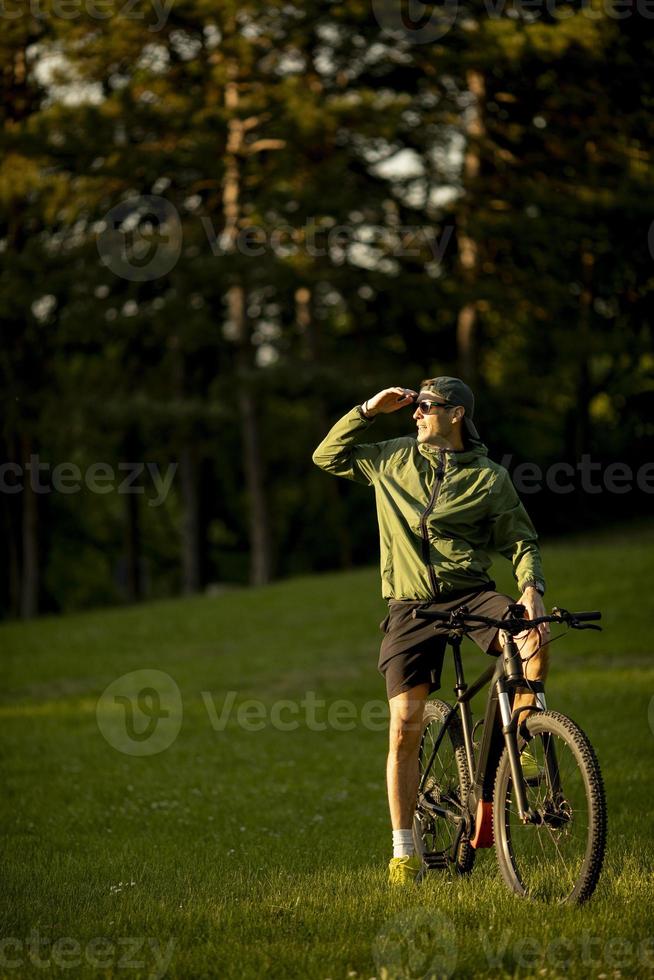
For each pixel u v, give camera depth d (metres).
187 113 96.75
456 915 15.12
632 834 23.50
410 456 18.08
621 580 76.50
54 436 108.94
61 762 39.69
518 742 16.36
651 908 15.22
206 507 152.38
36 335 113.50
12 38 104.12
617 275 107.56
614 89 98.75
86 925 15.68
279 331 127.88
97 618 93.62
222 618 85.12
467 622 16.55
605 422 133.75
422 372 123.44
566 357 107.69
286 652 69.50
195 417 105.94
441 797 18.52
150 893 17.92
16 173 98.19
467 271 104.38
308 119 91.81
